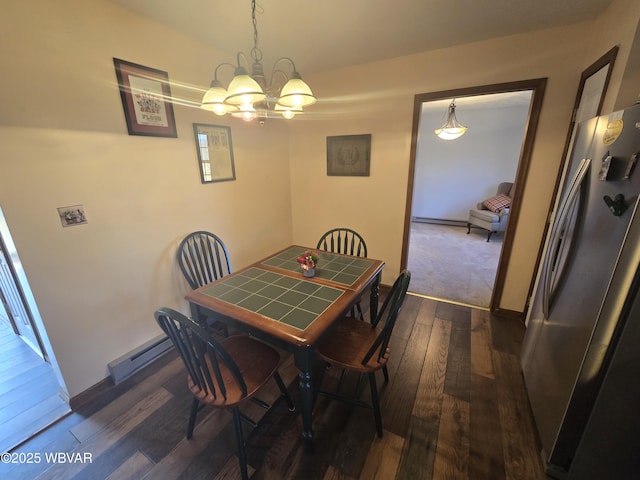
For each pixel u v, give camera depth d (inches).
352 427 59.1
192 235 86.7
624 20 57.2
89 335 67.5
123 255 72.3
